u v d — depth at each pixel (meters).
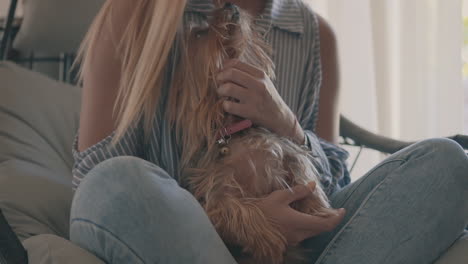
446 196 1.06
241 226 1.01
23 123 1.63
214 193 1.06
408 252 1.04
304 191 1.07
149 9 1.18
